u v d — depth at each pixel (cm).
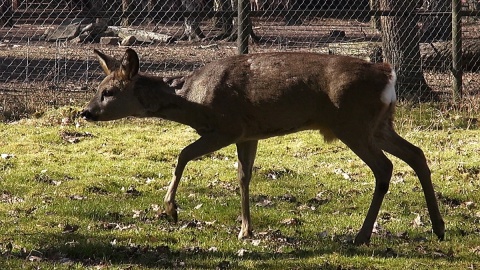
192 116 1094
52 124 1828
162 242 1093
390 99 1056
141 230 1145
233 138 1082
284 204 1322
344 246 1077
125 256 1022
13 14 2267
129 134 1778
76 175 1469
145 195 1357
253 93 1064
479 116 1911
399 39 2058
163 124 1880
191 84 1095
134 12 1873
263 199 1348
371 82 1045
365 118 1052
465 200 1362
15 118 1884
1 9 3319
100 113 1112
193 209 1272
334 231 1170
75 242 1064
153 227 1170
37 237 1088
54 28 3388
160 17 1878
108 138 1734
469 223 1224
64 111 1875
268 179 1468
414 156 1093
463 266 1001
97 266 974
